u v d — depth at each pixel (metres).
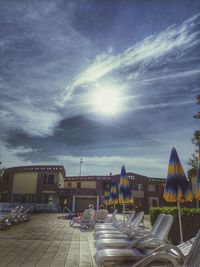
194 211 8.66
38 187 42.28
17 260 6.72
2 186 44.97
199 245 3.14
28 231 13.26
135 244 5.31
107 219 15.12
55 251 7.91
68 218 23.48
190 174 14.16
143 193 48.78
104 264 4.42
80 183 48.75
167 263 3.90
